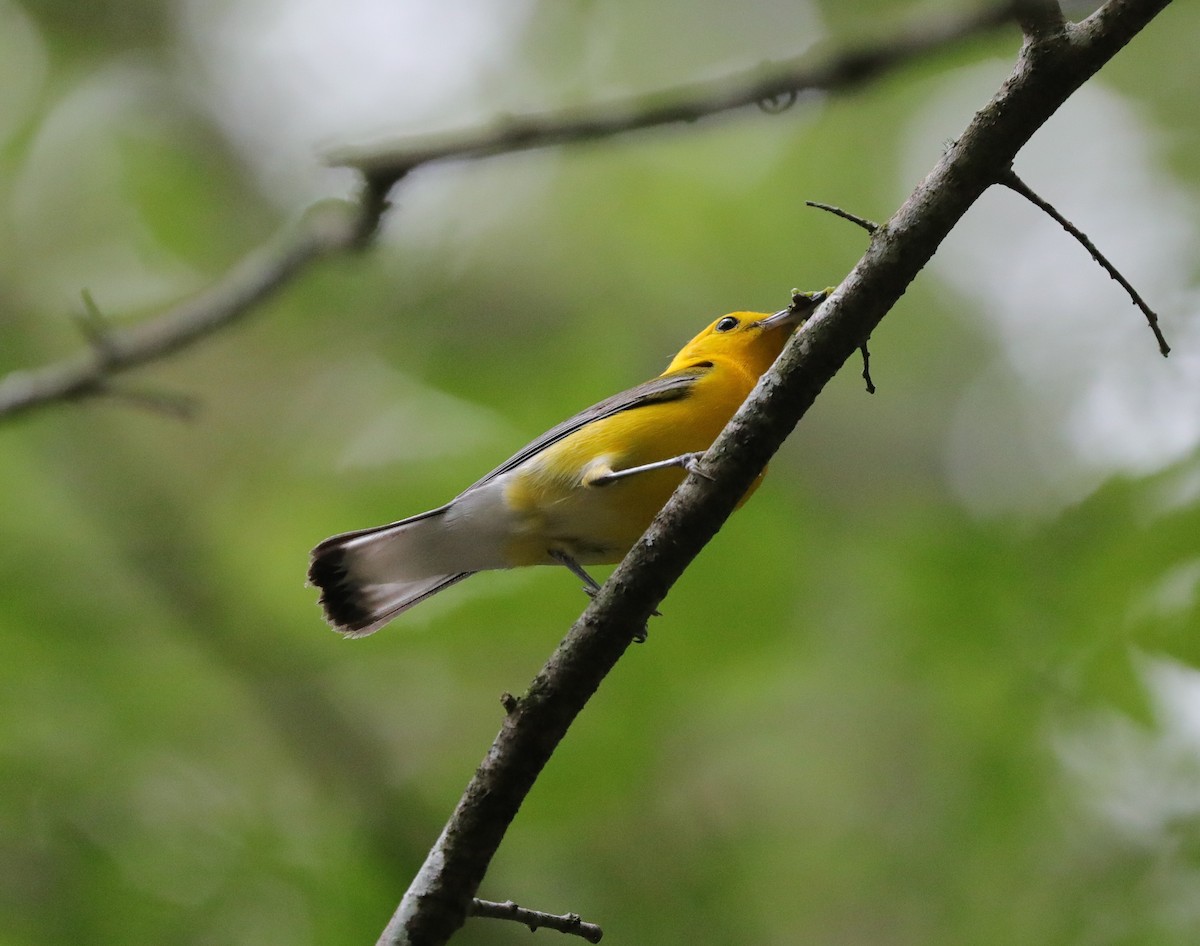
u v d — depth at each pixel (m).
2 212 16.48
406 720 12.29
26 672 11.78
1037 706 9.98
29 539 12.91
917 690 10.84
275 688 12.16
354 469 12.12
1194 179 15.34
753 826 11.44
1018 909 9.98
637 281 16.06
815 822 11.38
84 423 14.18
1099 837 10.01
